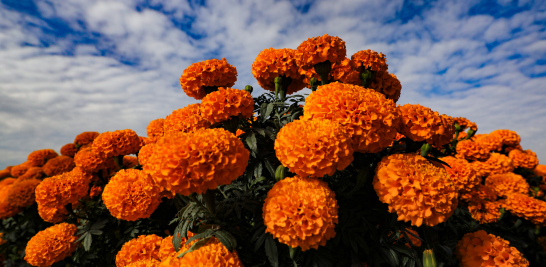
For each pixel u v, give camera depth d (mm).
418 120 2061
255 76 3516
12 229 5203
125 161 4949
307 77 3301
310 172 1720
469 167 3234
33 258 3189
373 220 2166
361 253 2197
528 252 3988
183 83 3275
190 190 1613
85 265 3602
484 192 3506
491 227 3789
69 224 3590
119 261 2633
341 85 2211
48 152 7008
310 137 1711
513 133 5520
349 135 1842
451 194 1778
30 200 4891
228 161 1630
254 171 2406
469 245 2576
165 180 1646
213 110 2516
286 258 2014
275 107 3098
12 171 6621
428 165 1959
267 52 3299
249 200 2174
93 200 4176
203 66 3129
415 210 1749
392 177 1821
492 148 5430
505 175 4297
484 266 2408
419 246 2305
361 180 2020
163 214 3277
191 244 2004
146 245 2662
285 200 1727
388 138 1919
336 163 1757
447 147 4516
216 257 1693
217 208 2092
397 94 3434
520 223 3920
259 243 1856
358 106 1909
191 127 2975
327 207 1687
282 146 1795
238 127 2971
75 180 3559
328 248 2008
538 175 5773
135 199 2605
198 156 1565
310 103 2088
